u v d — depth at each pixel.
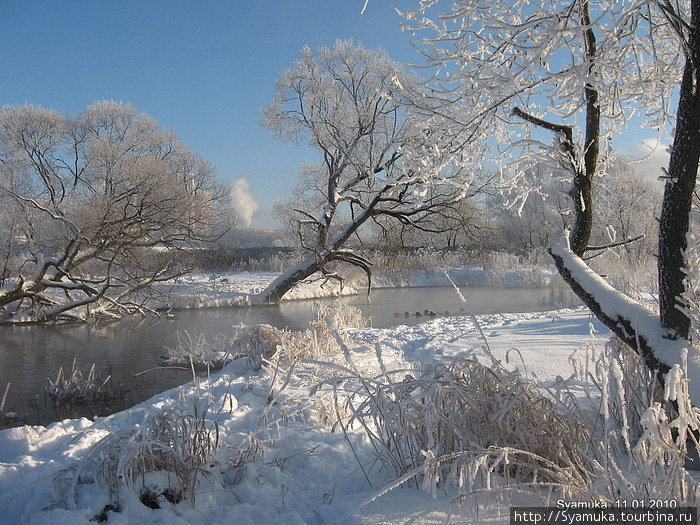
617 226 27.64
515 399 3.15
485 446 3.15
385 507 3.00
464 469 2.89
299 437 4.55
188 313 20.42
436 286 30.00
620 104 5.14
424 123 5.07
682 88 3.39
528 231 40.88
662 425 2.43
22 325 17.27
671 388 2.47
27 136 31.14
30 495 3.46
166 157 35.69
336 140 24.42
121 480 3.17
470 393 3.32
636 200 27.58
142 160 21.73
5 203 21.92
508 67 4.93
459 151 5.16
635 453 2.56
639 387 3.81
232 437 4.57
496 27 4.25
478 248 27.12
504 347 8.73
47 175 31.25
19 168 29.75
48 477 3.28
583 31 4.15
